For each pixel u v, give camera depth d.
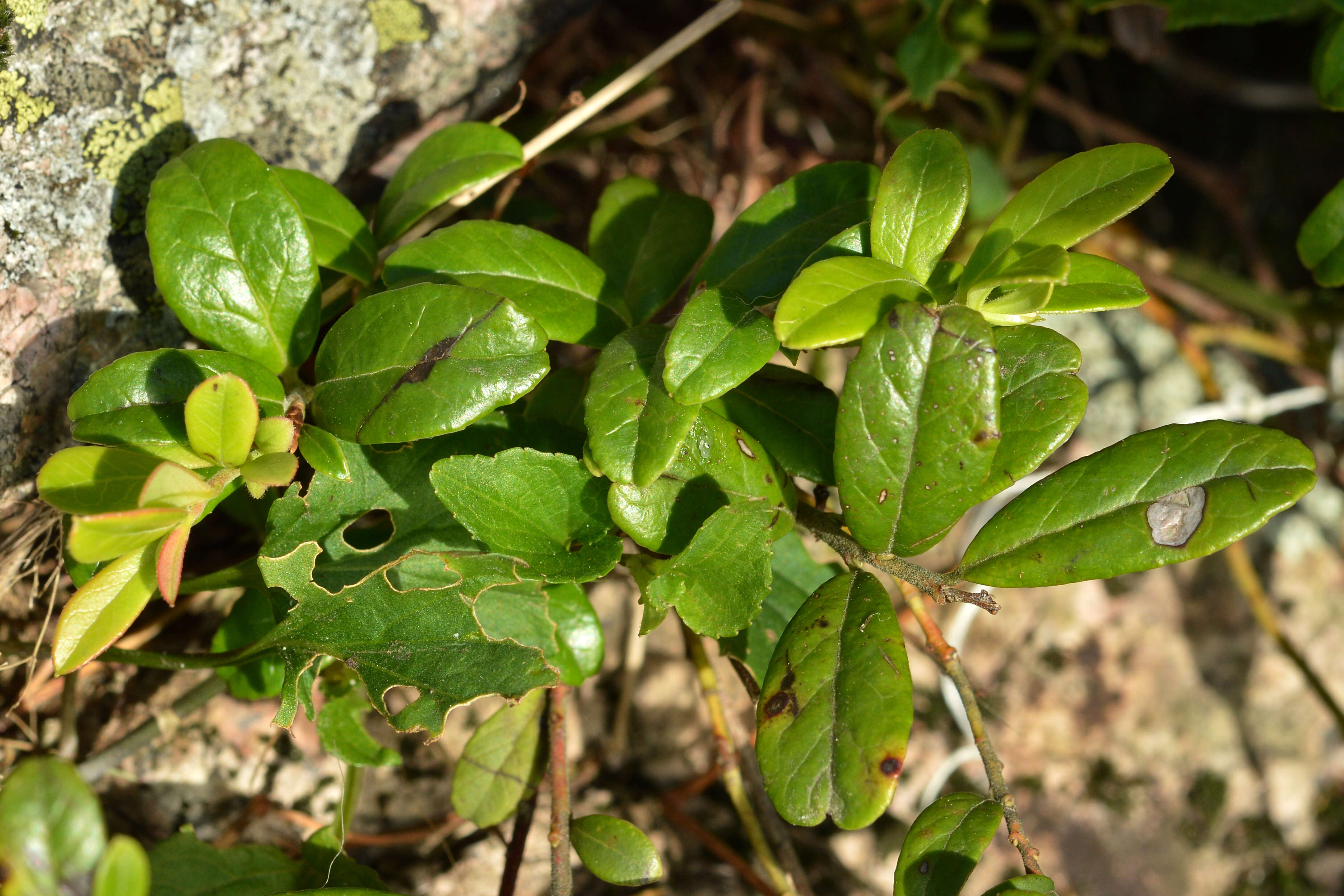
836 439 0.16
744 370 0.17
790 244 0.18
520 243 0.18
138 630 0.20
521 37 0.21
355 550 0.18
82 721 0.20
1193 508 0.17
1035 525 0.17
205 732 0.20
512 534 0.17
